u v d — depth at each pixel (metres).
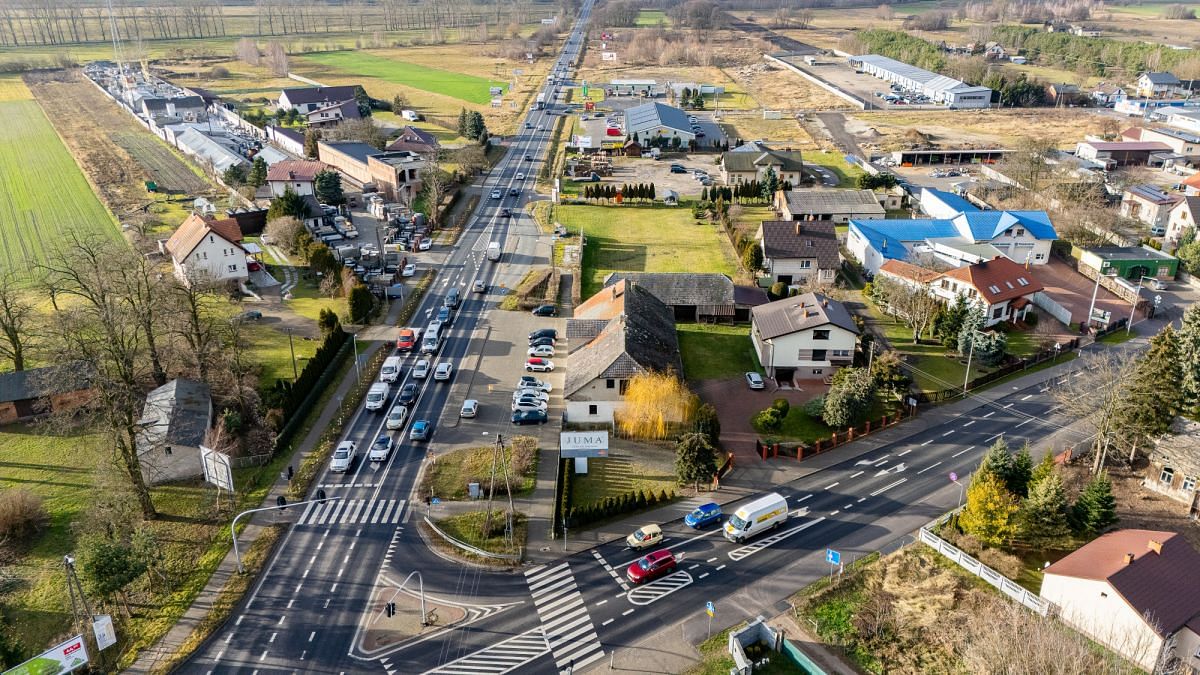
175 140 199.50
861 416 81.50
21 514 66.81
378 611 58.28
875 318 106.81
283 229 127.31
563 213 152.00
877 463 76.06
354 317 104.94
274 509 67.56
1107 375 75.56
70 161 186.75
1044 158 166.25
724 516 68.38
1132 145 182.50
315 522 68.00
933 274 108.69
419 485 72.62
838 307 95.12
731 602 58.97
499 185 172.00
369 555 64.12
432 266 126.25
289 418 82.00
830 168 184.50
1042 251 126.69
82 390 85.00
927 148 196.75
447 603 59.03
